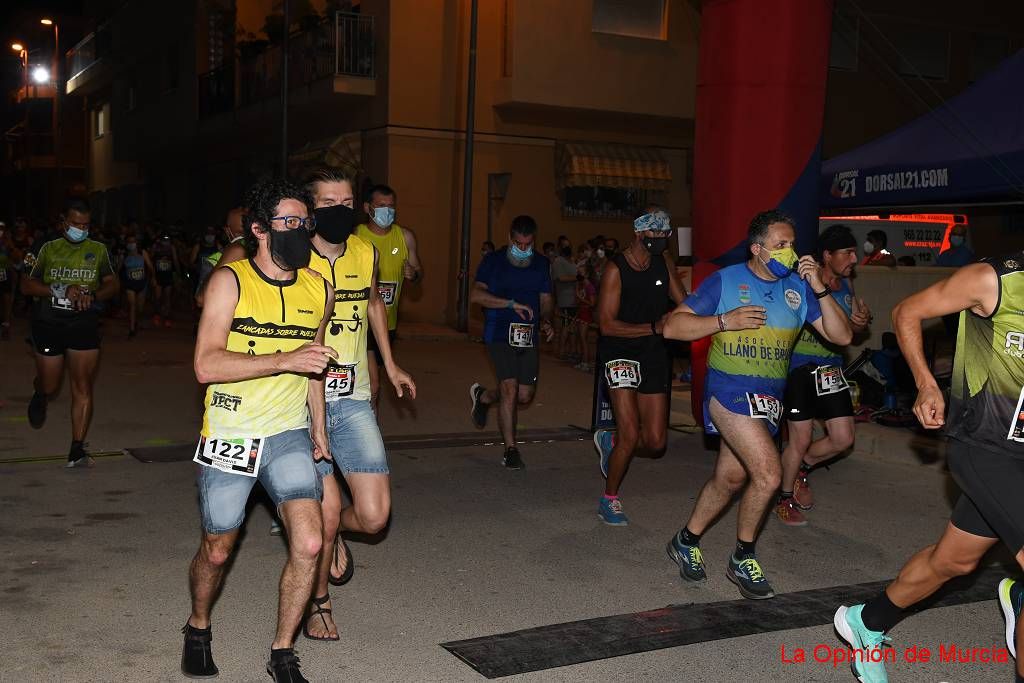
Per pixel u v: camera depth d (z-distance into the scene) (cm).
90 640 458
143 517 657
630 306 655
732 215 930
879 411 984
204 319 384
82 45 4238
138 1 3419
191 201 3391
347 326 472
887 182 917
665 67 2188
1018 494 363
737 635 486
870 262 1153
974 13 2469
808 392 680
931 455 876
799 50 907
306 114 2428
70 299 742
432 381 1323
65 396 1104
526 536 645
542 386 1328
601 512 679
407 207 2112
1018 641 379
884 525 692
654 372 665
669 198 2339
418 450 892
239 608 504
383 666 440
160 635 466
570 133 2228
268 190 384
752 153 920
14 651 444
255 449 392
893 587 417
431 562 589
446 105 2123
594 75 2128
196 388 1187
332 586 545
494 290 814
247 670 430
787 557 616
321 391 432
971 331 378
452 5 2105
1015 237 2542
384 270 725
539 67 2084
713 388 524
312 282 403
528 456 880
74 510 669
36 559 569
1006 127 835
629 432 655
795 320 520
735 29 913
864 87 2400
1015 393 367
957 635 495
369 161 2173
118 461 808
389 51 2073
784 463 689
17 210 5791
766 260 515
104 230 2470
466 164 2014
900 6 2391
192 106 2955
